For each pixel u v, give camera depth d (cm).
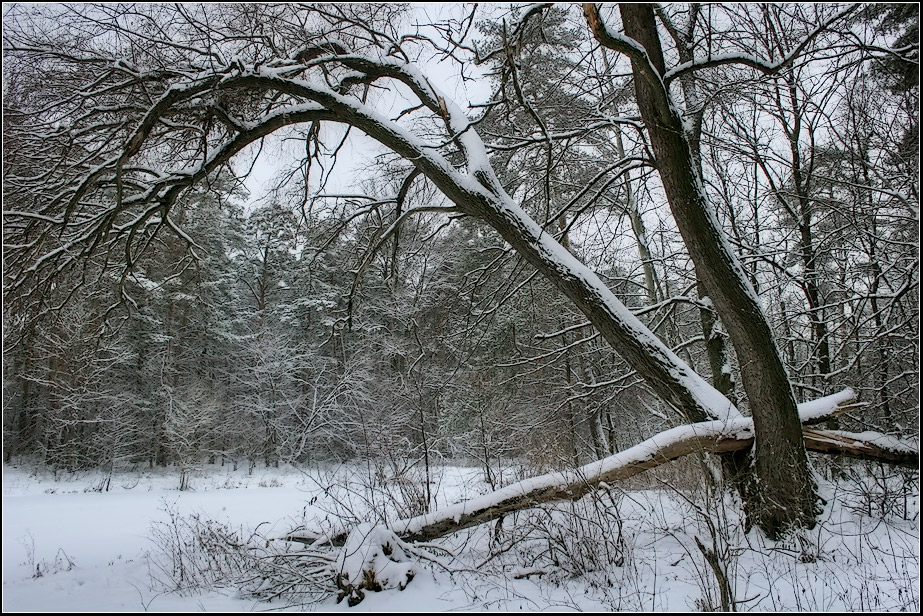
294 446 2170
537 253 675
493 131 909
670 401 645
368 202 880
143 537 873
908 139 681
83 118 652
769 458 546
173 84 654
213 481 2078
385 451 648
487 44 807
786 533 510
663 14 732
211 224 1752
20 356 1641
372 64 757
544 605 398
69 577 592
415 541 547
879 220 741
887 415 881
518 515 562
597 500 521
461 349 1084
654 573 436
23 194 703
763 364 551
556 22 740
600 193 791
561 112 816
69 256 750
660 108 569
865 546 476
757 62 576
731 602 349
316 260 987
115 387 2186
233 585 509
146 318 2147
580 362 1580
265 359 2372
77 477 2097
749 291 569
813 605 364
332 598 441
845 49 611
